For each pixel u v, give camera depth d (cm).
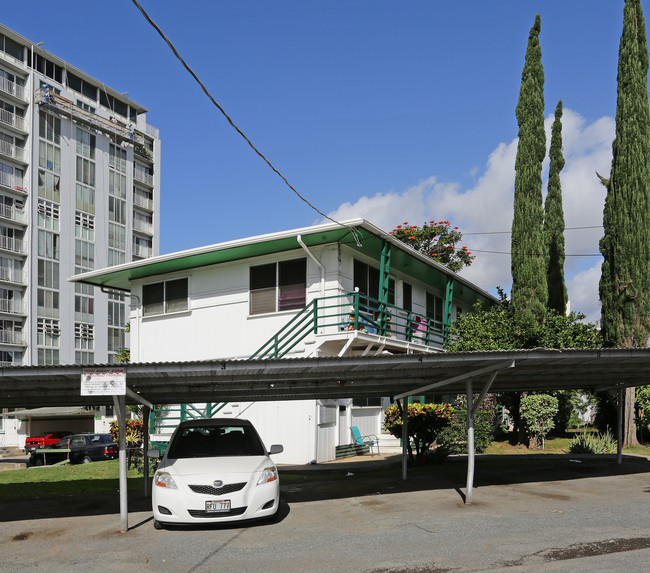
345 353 1872
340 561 652
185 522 795
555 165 2989
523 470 1404
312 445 1753
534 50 2170
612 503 969
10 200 4875
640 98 2000
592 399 2561
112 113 6066
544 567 603
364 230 1697
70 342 5119
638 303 1941
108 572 638
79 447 2684
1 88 4900
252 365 813
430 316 2498
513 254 2105
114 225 5756
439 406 1556
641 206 1956
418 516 882
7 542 789
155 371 796
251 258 1992
